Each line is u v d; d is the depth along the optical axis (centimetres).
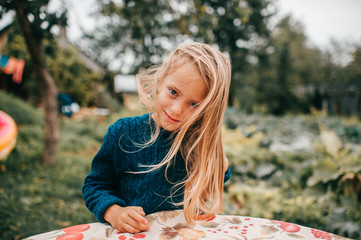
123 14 321
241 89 2067
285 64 2252
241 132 529
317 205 264
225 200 268
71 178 403
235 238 80
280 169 360
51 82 455
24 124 789
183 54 79
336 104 2158
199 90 76
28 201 298
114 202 82
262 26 1536
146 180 90
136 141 90
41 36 266
